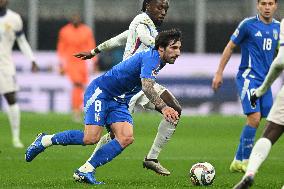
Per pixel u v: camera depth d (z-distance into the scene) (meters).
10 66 44.56
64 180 29.73
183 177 32.12
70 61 63.38
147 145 46.31
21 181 29.77
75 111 60.66
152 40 30.53
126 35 31.97
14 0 74.56
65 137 28.88
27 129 54.59
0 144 46.22
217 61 69.44
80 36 63.56
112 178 31.64
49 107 69.19
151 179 31.27
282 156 41.97
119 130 28.19
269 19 34.59
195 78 69.38
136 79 27.78
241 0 76.50
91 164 28.33
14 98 45.09
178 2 76.44
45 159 38.56
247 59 34.62
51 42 76.75
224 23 76.62
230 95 69.25
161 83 69.12
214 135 53.50
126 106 28.59
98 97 28.19
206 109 69.31
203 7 73.62
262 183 30.25
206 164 28.98
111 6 76.56
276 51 34.59
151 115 68.38
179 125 59.38
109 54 71.81
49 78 69.00
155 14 31.03
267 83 24.84
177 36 27.11
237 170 34.50
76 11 76.94
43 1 76.56
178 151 44.03
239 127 58.62
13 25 44.69
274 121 23.88
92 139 28.20
